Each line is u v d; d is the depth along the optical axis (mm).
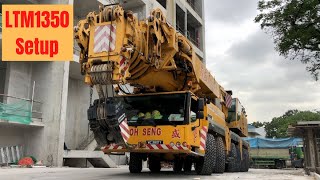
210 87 12258
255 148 41000
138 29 8023
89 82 7352
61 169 12867
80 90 22828
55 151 16766
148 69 8945
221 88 14633
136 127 8984
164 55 8906
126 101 9484
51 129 17156
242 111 18891
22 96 18062
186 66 9758
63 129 17234
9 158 16281
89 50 7500
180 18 36688
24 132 17562
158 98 9250
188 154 9219
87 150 18750
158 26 8398
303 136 20625
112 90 8000
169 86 9844
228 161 13758
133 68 8523
